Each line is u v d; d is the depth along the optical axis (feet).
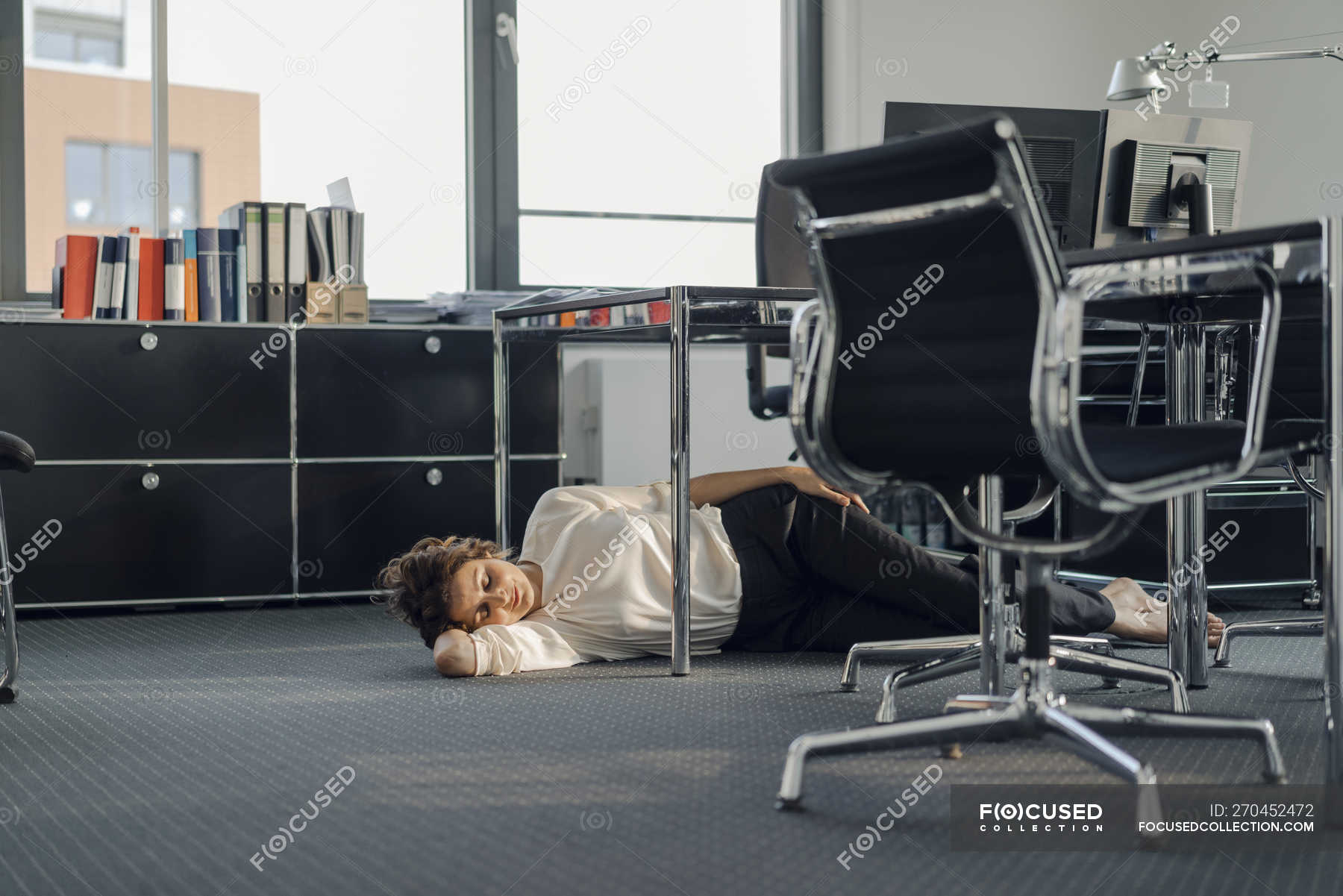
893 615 8.67
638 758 5.91
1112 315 7.73
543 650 8.37
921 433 5.27
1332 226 4.93
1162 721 5.25
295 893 4.19
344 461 12.05
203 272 11.95
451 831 4.82
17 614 11.20
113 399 11.35
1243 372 8.96
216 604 11.86
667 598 8.68
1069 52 17.02
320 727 6.66
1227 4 16.87
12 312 12.14
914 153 4.72
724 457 15.55
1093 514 11.84
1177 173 9.85
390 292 14.73
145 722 6.84
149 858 4.55
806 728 6.53
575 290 12.76
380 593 10.45
